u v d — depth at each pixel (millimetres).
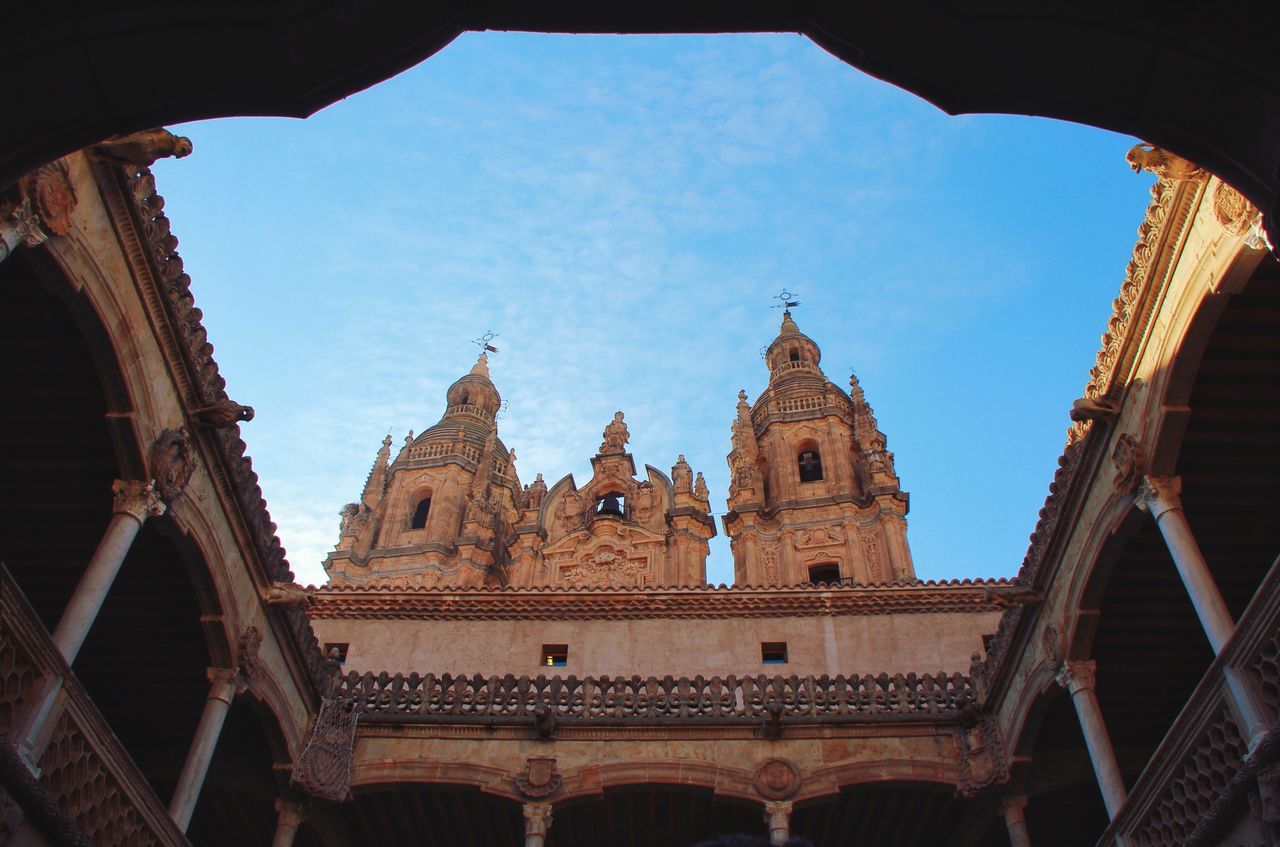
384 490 53656
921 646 25188
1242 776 11172
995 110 5195
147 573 15992
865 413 45344
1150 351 14086
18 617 10852
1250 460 14602
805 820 21109
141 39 4797
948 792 19938
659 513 43406
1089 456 15727
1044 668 17625
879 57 5180
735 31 5324
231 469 15453
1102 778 15594
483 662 25594
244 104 5113
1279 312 13219
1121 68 4848
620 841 22016
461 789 20203
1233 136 4789
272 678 17859
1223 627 12688
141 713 19016
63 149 4973
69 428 13695
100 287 12008
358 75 5180
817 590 26109
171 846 14523
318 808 19938
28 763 10844
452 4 5199
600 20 5285
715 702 21250
